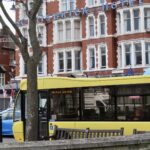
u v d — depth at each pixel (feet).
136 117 58.70
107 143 27.68
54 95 66.69
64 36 181.78
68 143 26.02
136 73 156.97
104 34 168.45
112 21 166.30
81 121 63.21
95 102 62.34
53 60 185.78
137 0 158.40
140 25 157.89
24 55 49.47
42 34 190.49
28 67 49.34
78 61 178.29
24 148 24.18
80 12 177.06
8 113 97.04
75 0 179.73
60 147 25.34
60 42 182.60
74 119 64.03
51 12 187.83
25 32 194.70
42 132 66.80
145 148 30.55
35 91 49.39
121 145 28.63
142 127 57.98
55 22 185.16
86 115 63.00
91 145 26.76
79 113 63.67
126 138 29.78
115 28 166.40
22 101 71.31
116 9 165.48
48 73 187.52
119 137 30.40
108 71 165.07
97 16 171.01
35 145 24.80
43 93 67.67
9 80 247.09
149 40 156.76
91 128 62.03
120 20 163.84
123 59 161.58
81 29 177.37
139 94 58.80
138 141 29.76
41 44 190.29
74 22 179.01
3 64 245.86
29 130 48.96
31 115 48.98
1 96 209.05
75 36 179.22
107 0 167.63
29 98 49.19
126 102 59.72
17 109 73.15
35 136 48.98
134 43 159.02
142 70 155.63
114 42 165.78
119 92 60.39
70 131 53.62
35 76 49.47
